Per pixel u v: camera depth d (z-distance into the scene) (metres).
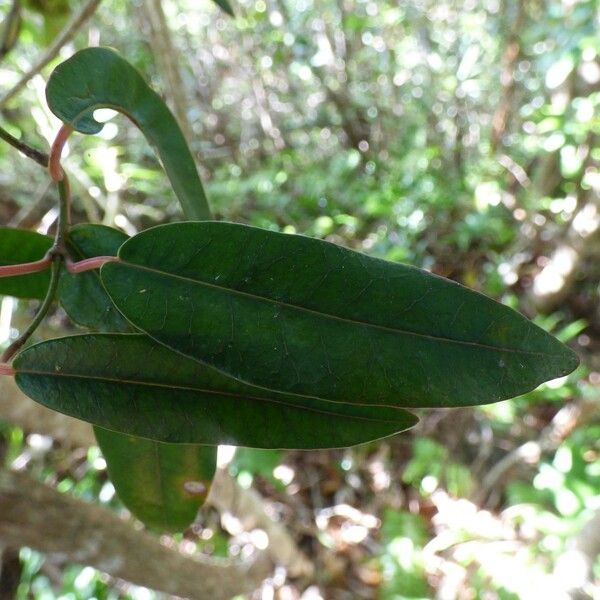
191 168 0.15
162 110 0.15
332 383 0.10
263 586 0.60
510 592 0.56
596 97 0.67
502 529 0.66
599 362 0.84
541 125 0.72
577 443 0.68
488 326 0.10
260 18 0.90
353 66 1.00
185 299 0.11
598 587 0.53
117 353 0.12
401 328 0.11
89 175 0.52
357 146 1.02
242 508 0.45
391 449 0.75
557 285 0.82
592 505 0.61
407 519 0.65
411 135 1.00
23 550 0.58
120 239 0.14
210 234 0.11
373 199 0.80
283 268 0.11
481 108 1.01
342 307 0.11
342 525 0.68
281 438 0.12
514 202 0.92
